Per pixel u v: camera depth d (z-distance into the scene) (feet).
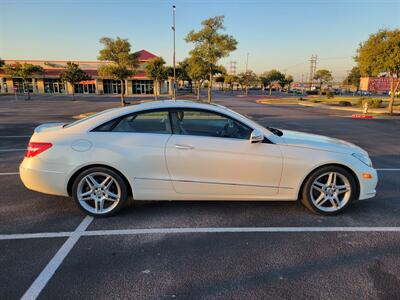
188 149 12.70
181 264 9.81
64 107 89.86
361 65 69.26
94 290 8.50
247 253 10.52
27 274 9.16
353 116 65.46
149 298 8.22
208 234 11.83
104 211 13.07
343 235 11.89
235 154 12.80
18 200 15.03
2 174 19.60
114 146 12.59
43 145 12.63
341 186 13.50
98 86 188.44
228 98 167.53
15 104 102.89
